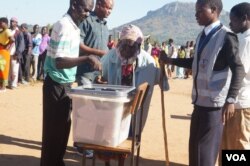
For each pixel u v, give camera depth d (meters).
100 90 4.39
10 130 8.37
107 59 5.63
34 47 16.66
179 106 13.38
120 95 4.23
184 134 9.07
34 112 10.30
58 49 4.77
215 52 4.51
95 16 6.49
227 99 4.45
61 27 4.78
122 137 4.68
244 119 5.35
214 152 4.68
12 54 13.80
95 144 4.42
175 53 23.81
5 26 12.77
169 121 10.48
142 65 5.58
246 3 5.25
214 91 4.58
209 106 4.61
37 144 7.57
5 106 10.80
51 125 5.12
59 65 4.79
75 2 4.92
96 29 6.45
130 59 5.47
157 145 7.95
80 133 4.41
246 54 5.18
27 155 6.88
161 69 5.50
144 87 4.58
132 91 4.68
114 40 18.34
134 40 5.40
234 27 5.28
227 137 5.47
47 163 5.21
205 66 4.59
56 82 5.04
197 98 4.71
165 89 5.58
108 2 6.43
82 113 4.36
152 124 9.84
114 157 4.72
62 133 5.19
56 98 5.05
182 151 7.68
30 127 8.75
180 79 24.62
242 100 5.30
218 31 4.57
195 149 4.70
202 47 4.64
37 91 14.05
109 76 5.60
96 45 6.46
